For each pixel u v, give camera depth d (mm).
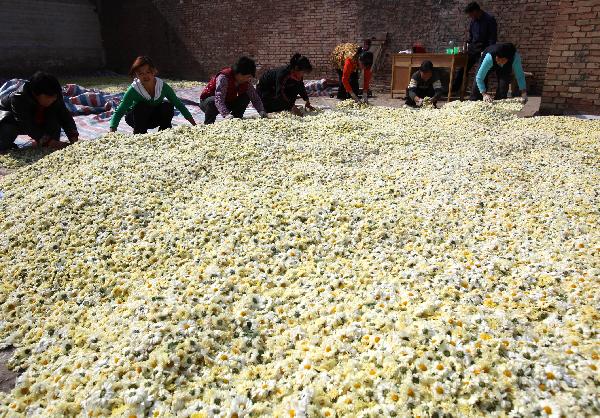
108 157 4625
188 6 15328
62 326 2402
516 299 2361
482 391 1722
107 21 17875
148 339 2088
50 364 2117
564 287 2428
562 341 1979
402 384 1776
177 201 3668
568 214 3295
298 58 7105
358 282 2568
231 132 5316
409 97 8852
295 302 2467
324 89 11977
